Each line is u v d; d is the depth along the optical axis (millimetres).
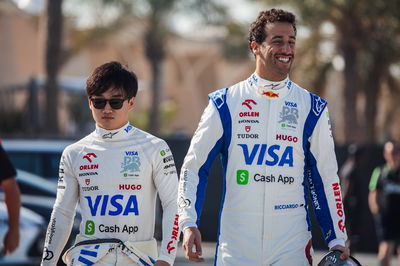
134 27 74125
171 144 40844
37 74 88125
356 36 58750
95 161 11844
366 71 61344
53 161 32625
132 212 11750
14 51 86750
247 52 68688
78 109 68938
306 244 11664
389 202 27469
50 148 32781
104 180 11773
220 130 11805
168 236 11805
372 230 39062
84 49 66250
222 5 67312
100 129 11953
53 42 57531
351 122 60875
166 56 78062
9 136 42000
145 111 94812
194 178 11758
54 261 12055
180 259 32969
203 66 114375
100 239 11656
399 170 27641
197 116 119000
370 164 38844
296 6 56406
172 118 108188
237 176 11664
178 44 108500
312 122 11820
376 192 27828
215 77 115812
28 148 32688
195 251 11312
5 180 15750
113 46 96562
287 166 11609
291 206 11609
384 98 71312
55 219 12016
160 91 78562
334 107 83250
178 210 11664
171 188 11992
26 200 28969
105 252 11570
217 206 40625
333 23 58781
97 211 11742
